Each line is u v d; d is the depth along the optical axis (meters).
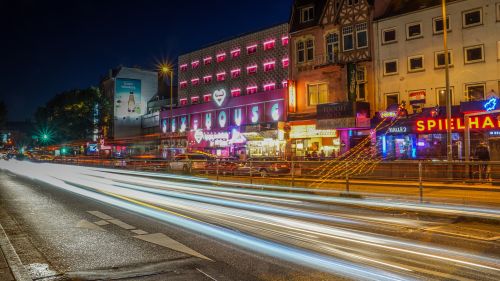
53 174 29.95
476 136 25.67
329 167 18.55
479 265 5.93
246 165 23.36
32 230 8.55
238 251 6.78
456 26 28.12
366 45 32.34
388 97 31.23
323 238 7.77
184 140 52.50
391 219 9.91
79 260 6.25
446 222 9.48
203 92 50.22
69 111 68.94
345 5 33.56
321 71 34.84
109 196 14.99
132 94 71.50
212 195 15.47
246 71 44.41
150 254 6.61
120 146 69.50
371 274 5.50
